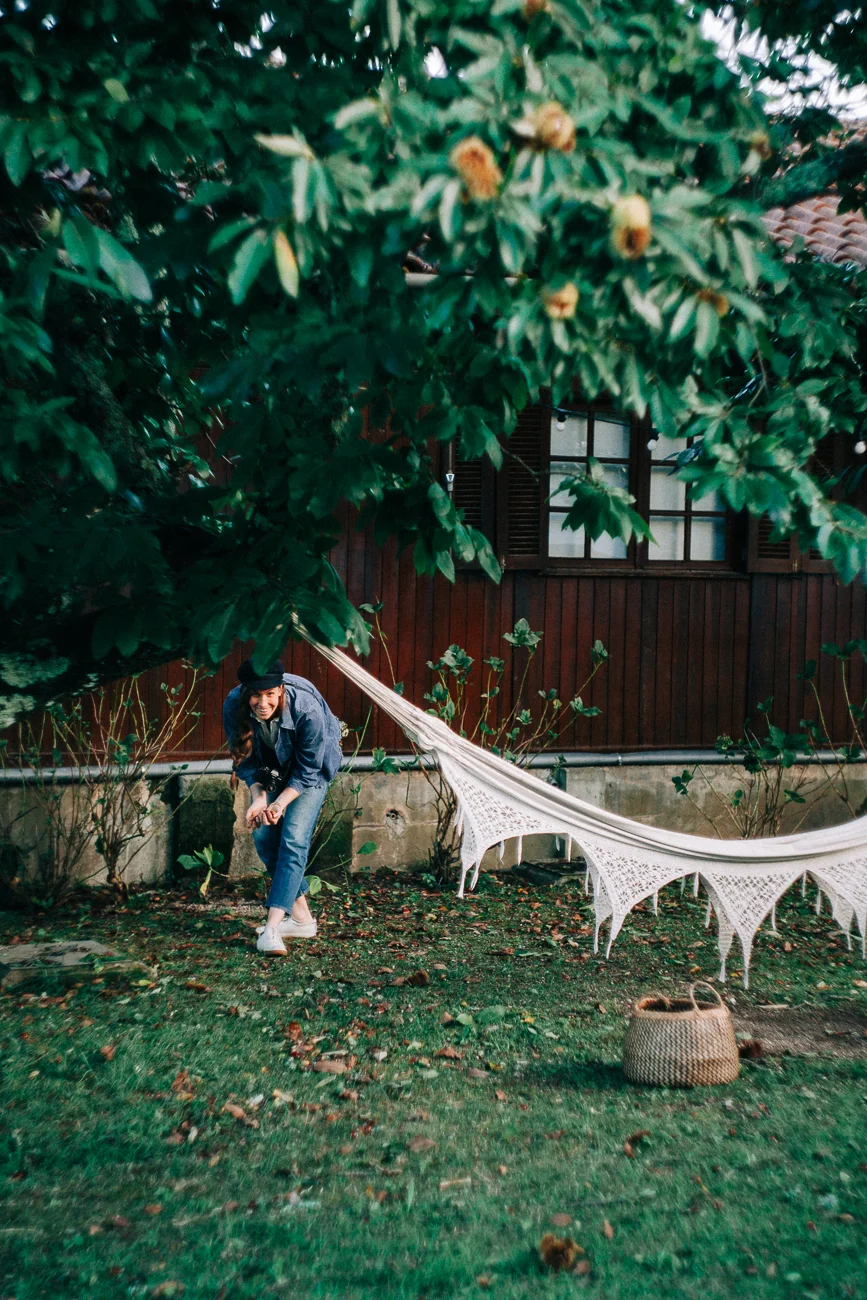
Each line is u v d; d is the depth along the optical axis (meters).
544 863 8.22
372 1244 3.02
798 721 9.02
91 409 4.07
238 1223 3.15
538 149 2.33
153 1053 4.51
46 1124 3.84
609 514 3.57
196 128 2.75
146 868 7.52
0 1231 3.11
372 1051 4.58
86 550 3.14
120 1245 3.03
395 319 2.65
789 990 5.45
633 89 2.69
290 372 2.67
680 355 2.83
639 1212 3.17
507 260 2.31
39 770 7.02
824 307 3.48
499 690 8.34
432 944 6.28
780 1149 3.59
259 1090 4.17
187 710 7.63
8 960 5.57
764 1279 2.79
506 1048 4.62
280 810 5.93
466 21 2.62
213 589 3.29
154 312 4.08
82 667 3.97
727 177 2.79
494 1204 3.25
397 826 8.05
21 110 2.67
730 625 8.83
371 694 4.93
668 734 8.70
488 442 3.22
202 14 3.05
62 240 2.51
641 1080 4.18
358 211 2.40
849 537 3.08
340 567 7.96
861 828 4.97
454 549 3.87
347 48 2.95
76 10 2.78
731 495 3.00
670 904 7.27
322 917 6.86
